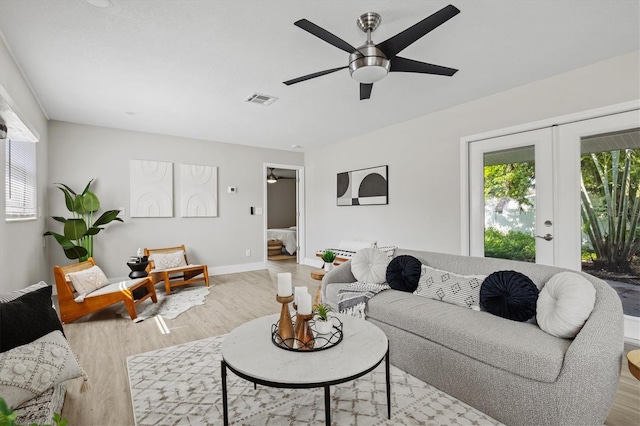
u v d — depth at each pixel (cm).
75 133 458
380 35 239
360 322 209
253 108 400
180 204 545
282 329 178
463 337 189
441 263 280
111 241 486
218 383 214
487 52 270
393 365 237
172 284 457
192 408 187
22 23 220
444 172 415
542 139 332
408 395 199
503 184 365
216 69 292
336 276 320
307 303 175
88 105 383
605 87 287
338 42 205
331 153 607
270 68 291
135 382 215
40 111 385
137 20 218
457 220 401
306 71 297
